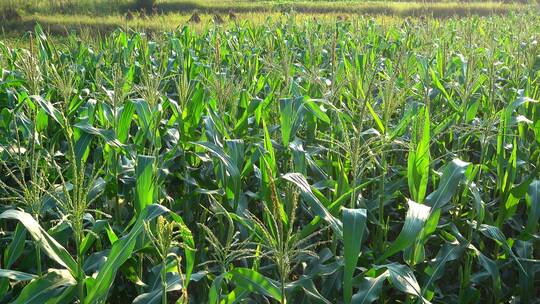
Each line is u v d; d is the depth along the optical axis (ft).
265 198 15.23
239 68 34.14
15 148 19.07
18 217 9.86
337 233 12.47
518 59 27.53
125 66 33.30
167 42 41.06
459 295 15.61
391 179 19.97
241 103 21.34
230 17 90.53
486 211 16.49
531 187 15.29
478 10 113.70
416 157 14.14
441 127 18.43
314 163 16.99
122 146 16.33
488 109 22.34
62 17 107.34
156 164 16.35
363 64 27.55
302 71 27.66
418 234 12.96
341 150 18.65
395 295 17.04
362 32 51.70
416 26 52.39
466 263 15.31
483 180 19.36
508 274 17.01
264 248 14.55
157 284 12.69
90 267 12.42
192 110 19.10
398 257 17.16
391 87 15.79
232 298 11.73
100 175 18.26
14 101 24.71
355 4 137.49
